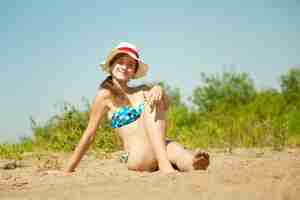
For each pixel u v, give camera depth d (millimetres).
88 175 5375
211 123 14320
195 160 5129
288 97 27047
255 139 11469
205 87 28500
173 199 3580
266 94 26250
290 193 3547
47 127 11852
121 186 4133
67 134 10945
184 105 24000
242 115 22172
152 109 5629
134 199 3643
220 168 5242
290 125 14867
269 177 4074
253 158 7531
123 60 5801
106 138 10391
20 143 11484
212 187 3812
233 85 28672
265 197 3500
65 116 11438
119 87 5855
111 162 7836
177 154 5430
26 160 8836
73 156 5898
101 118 5984
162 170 5363
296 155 8383
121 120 5812
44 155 9477
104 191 3971
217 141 11680
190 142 11812
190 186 3887
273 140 11188
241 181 3957
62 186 4402
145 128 5656
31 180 4984
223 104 26078
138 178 4598
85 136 5953
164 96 5723
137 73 5980
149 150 5609
